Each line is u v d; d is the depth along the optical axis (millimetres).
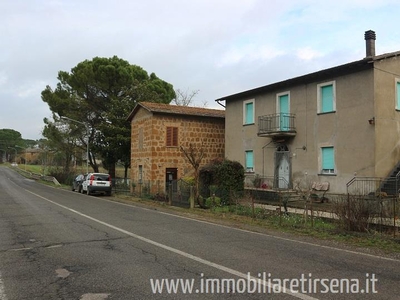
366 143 16750
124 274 6051
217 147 28250
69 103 38844
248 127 24250
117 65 37469
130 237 9477
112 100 34719
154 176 25672
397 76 17547
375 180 16219
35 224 11766
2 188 34844
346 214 10547
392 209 10820
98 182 26375
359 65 17078
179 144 26766
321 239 9477
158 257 7238
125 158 34875
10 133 124000
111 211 15852
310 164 19594
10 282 5676
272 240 9273
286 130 20688
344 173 17734
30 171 77250
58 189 34562
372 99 16562
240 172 19172
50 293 5160
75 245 8438
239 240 9219
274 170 22016
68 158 50281
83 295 5066
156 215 14602
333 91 18484
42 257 7285
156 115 26094
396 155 17141
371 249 8188
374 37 18672
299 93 20453
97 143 38719
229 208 15750
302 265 6656
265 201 18531
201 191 19172
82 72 37719
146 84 37875
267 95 22719
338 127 18141
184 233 10219
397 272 6215
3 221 12469
